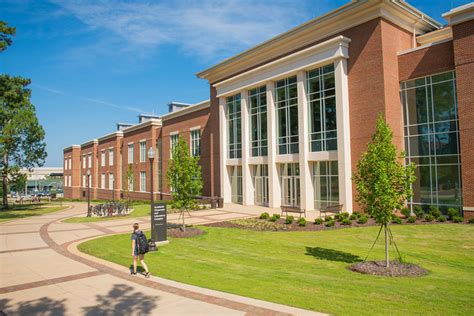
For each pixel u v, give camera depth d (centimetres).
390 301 750
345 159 2300
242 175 3212
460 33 1897
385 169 1020
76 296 823
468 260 1166
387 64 2198
